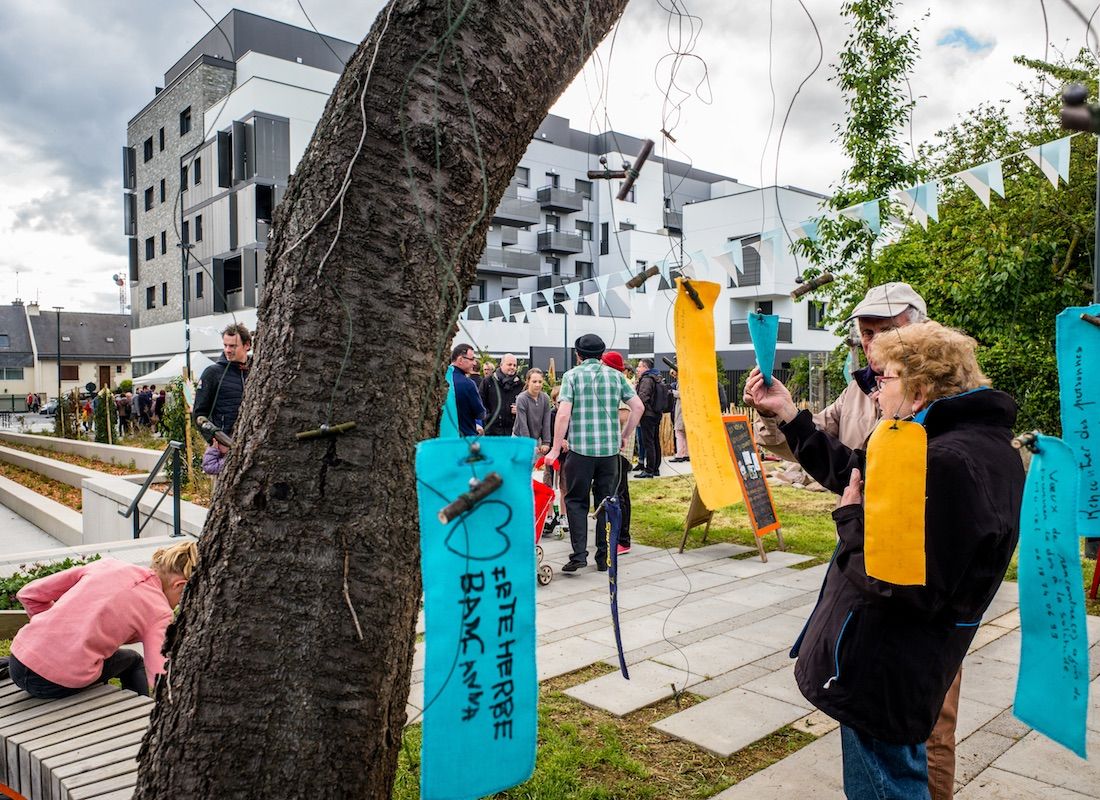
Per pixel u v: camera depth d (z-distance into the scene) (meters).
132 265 35.16
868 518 1.67
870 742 1.89
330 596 1.47
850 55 7.30
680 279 1.92
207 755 1.47
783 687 3.81
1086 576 5.63
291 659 1.47
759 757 3.13
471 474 1.27
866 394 2.62
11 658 2.96
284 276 1.54
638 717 3.51
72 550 6.38
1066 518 1.68
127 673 3.35
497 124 1.58
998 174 3.93
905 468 1.63
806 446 2.23
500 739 1.30
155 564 3.16
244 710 1.47
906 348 1.92
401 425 1.54
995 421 1.87
